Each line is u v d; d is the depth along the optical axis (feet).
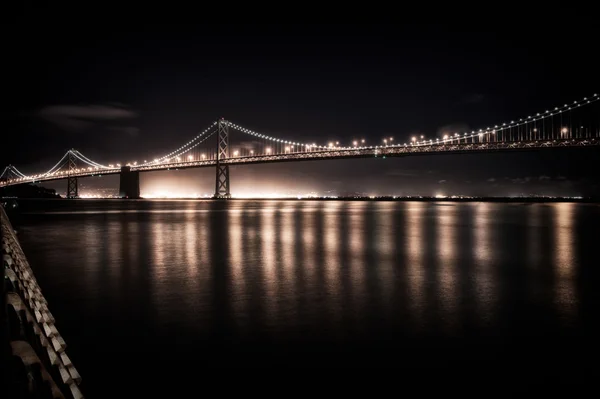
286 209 206.39
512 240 65.26
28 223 100.17
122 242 60.90
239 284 32.32
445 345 19.62
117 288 30.81
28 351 10.19
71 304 26.37
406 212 175.52
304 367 17.30
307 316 23.97
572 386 15.80
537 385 15.87
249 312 24.72
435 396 15.12
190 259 44.88
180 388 15.57
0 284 11.30
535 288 31.27
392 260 44.73
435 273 37.35
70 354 18.49
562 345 19.60
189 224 98.89
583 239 66.95
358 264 42.04
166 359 18.01
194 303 26.68
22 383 9.23
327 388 15.65
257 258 45.80
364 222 109.40
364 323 22.74
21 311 13.03
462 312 24.81
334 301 27.27
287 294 29.14
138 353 18.62
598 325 22.41
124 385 15.76
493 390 15.52
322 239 66.28
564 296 28.76
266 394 15.20
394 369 17.11
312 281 33.55
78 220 111.96
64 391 12.40
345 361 17.85
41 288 30.76
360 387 15.70
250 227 90.84
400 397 15.02
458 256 47.96
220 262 42.98
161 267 39.83
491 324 22.62
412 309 25.44
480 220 119.44
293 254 49.08
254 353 18.67
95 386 15.67
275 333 21.18
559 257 47.29
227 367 17.28
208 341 20.07
